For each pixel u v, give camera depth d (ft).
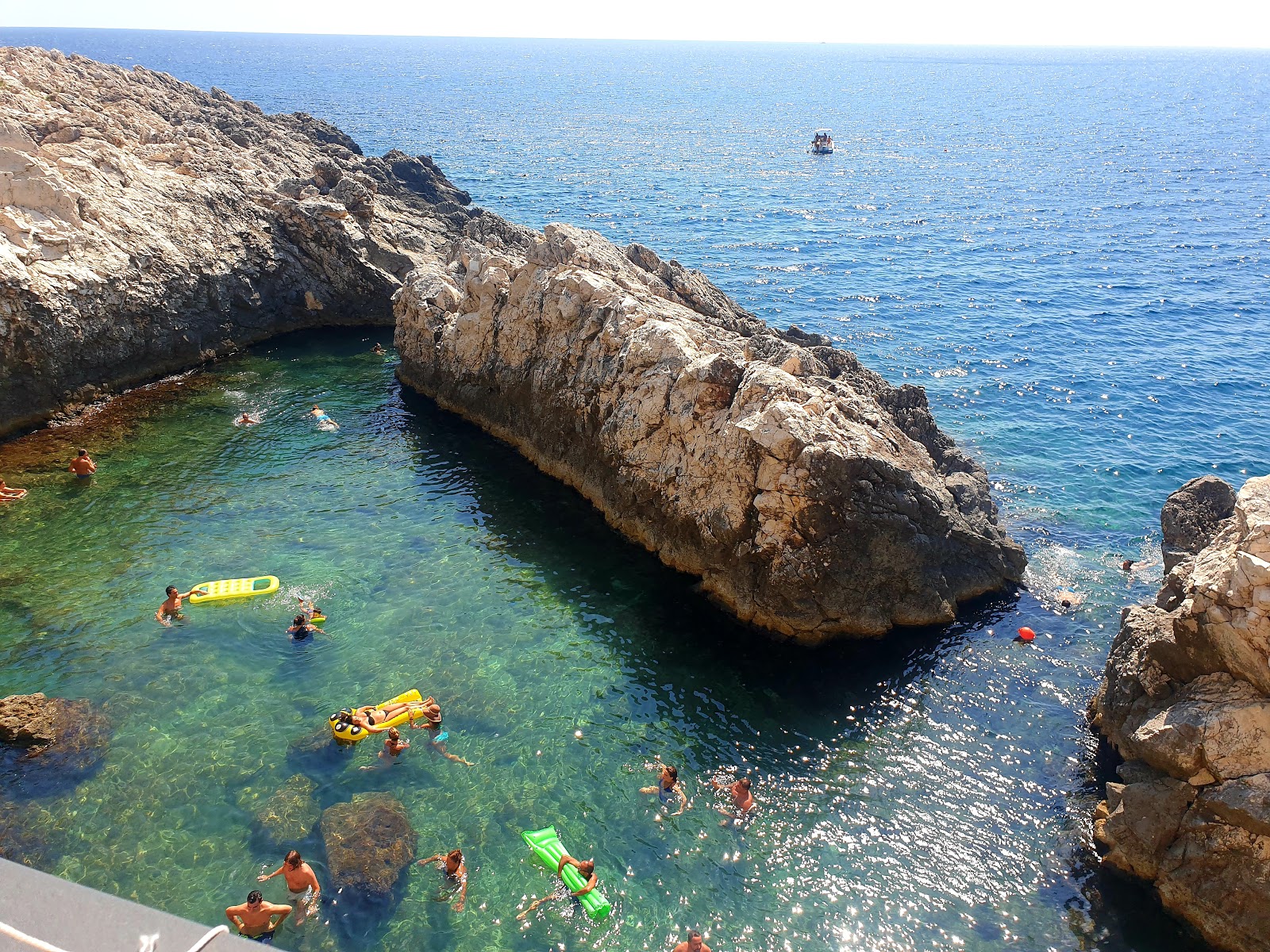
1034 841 61.67
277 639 79.20
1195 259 236.84
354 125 482.28
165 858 56.95
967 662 79.56
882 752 69.36
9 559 88.79
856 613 82.69
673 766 67.00
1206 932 54.85
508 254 163.02
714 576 88.74
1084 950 54.13
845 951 53.62
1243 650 55.98
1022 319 184.96
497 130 492.13
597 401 104.53
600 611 85.76
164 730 67.77
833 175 375.45
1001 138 506.89
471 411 127.34
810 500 81.10
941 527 85.66
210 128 215.72
